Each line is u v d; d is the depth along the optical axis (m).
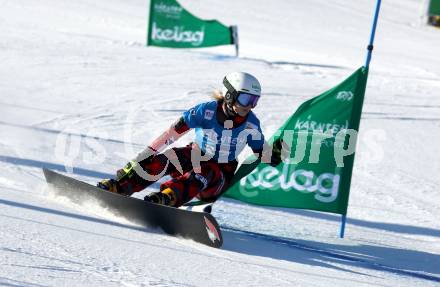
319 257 15.87
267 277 12.70
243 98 16.52
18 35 54.53
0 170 20.50
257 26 83.19
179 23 58.28
